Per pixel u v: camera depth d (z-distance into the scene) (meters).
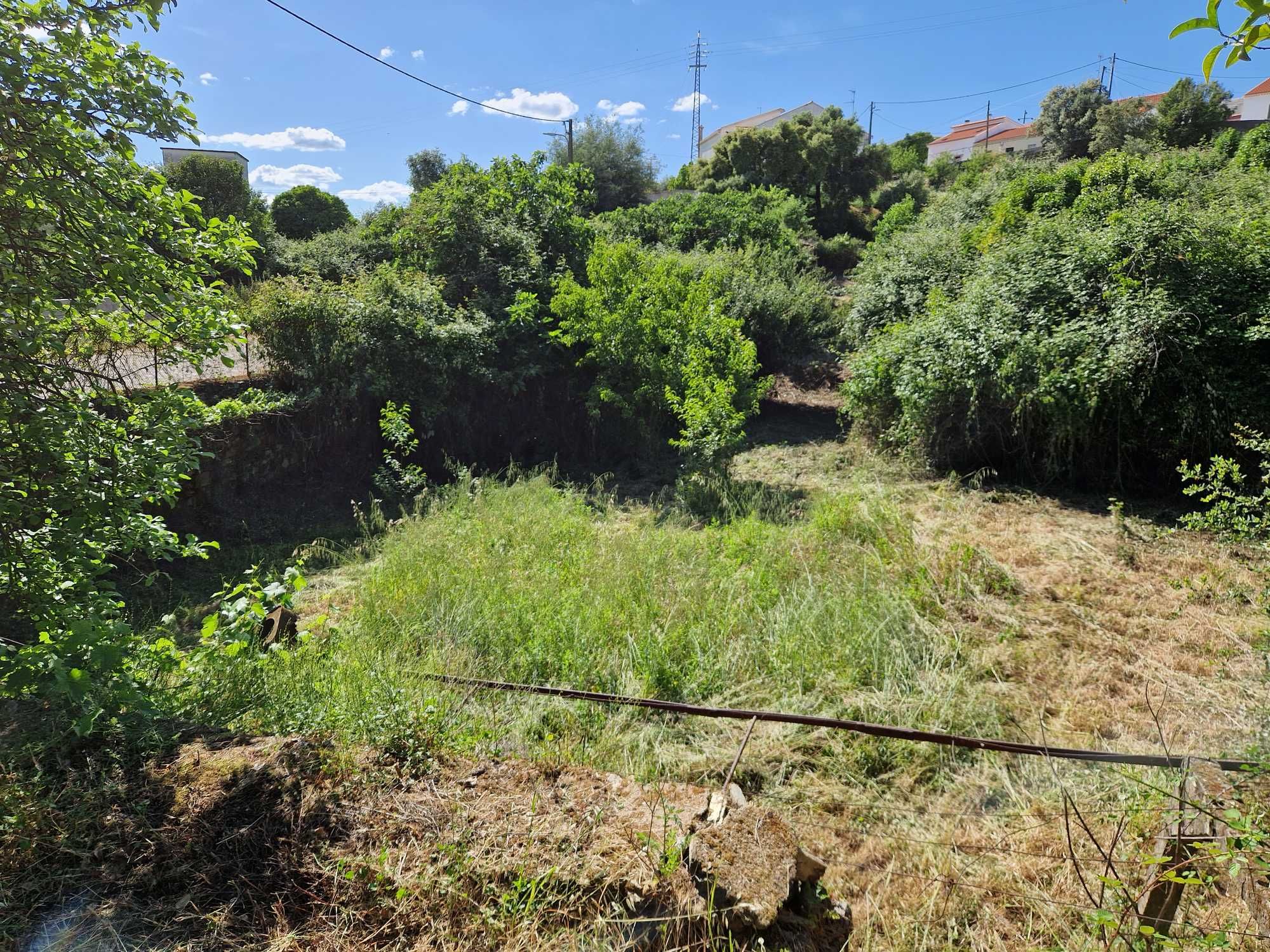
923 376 8.76
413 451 9.66
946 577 5.36
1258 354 7.21
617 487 9.28
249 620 3.77
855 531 6.20
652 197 33.00
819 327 13.88
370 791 2.85
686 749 3.56
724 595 5.16
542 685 4.05
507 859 2.53
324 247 14.49
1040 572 5.63
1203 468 7.29
